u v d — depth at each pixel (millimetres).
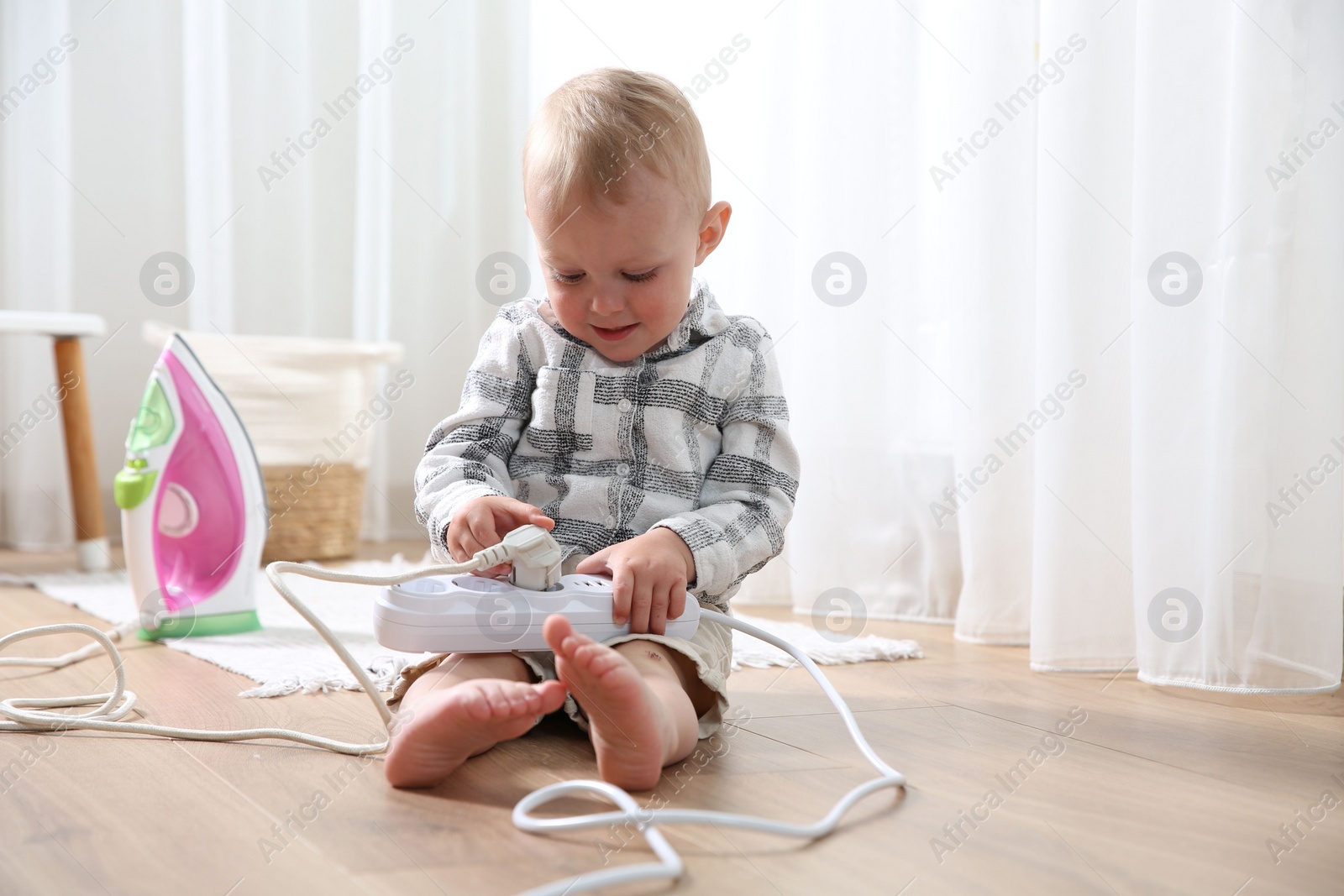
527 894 507
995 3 1234
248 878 547
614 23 1865
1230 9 1026
